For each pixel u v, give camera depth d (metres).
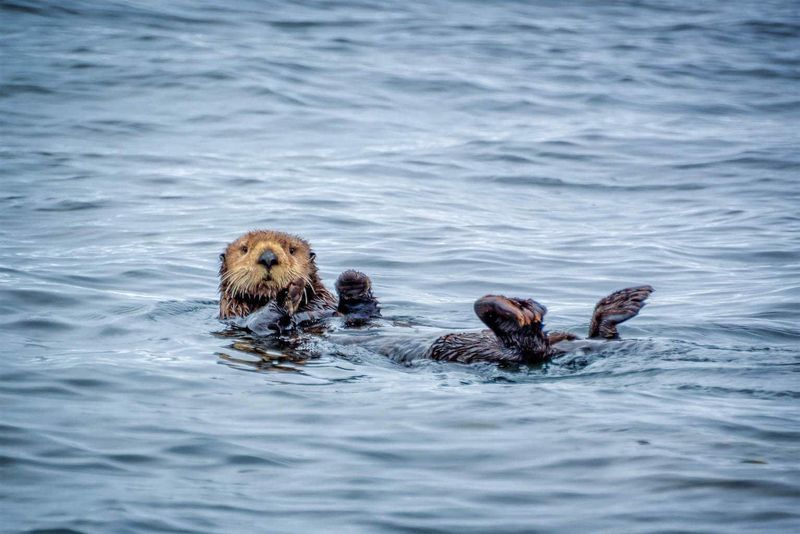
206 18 45.94
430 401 12.60
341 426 11.84
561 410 12.06
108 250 22.14
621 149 31.97
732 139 33.00
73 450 11.10
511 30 47.78
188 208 25.62
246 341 15.99
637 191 28.03
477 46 44.59
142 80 36.94
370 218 25.00
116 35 42.19
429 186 28.28
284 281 17.28
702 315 17.95
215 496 10.06
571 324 17.59
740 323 17.31
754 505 9.59
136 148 30.92
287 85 37.66
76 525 9.42
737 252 22.50
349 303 17.33
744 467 10.34
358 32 45.91
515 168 30.09
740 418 11.63
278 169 29.42
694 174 29.42
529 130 34.03
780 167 29.72
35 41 40.56
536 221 25.31
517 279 20.67
